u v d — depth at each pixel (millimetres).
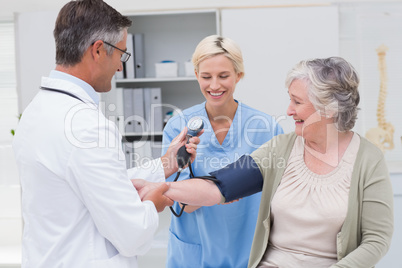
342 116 1243
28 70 3133
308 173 1260
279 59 3213
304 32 3197
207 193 1341
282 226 1267
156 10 3312
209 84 1602
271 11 3205
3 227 4133
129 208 1076
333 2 3318
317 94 1220
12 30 4035
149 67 3688
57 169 1059
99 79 1198
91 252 1091
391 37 3408
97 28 1140
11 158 4051
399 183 3004
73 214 1090
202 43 1604
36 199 1100
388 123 3482
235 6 3352
